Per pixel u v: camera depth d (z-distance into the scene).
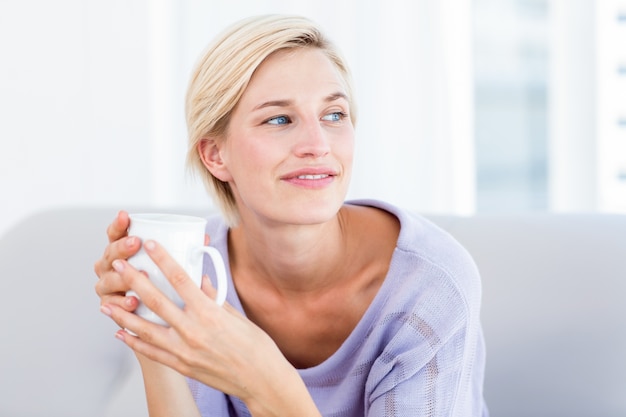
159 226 1.08
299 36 1.29
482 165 4.10
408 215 1.49
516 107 4.07
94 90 3.66
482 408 1.56
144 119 3.71
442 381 1.38
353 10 3.83
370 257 1.47
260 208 1.29
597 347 1.58
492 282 1.64
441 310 1.35
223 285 1.11
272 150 1.25
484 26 4.02
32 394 1.56
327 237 1.39
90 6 3.62
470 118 3.91
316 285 1.46
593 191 4.04
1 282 1.71
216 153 1.38
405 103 3.87
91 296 1.70
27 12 3.56
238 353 1.16
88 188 3.69
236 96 1.28
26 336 1.63
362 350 1.44
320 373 1.49
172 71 3.82
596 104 4.00
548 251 1.67
